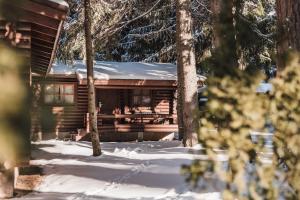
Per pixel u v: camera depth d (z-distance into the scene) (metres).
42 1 7.04
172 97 23.23
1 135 0.63
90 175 10.42
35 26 8.07
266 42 16.20
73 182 9.58
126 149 15.64
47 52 11.33
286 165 2.80
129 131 22.03
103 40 19.20
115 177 10.04
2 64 0.66
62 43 17.59
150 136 22.34
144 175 10.02
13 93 0.65
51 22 7.36
